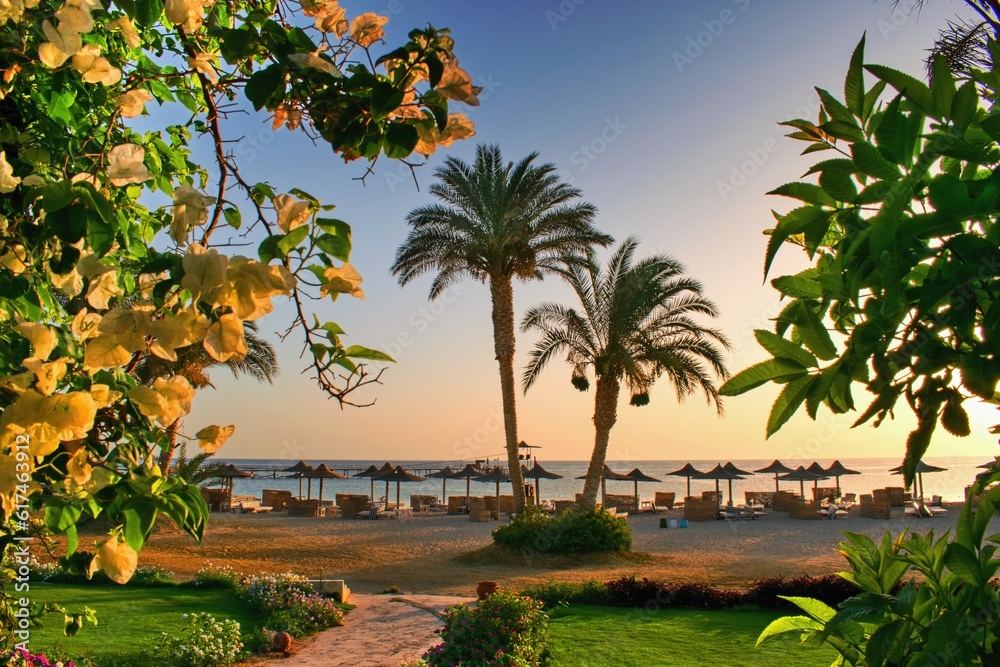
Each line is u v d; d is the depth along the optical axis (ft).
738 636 33.58
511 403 71.26
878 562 6.30
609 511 73.82
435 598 47.14
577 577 57.62
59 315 5.69
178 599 41.86
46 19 4.15
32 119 5.32
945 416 3.36
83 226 3.63
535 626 30.25
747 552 71.51
